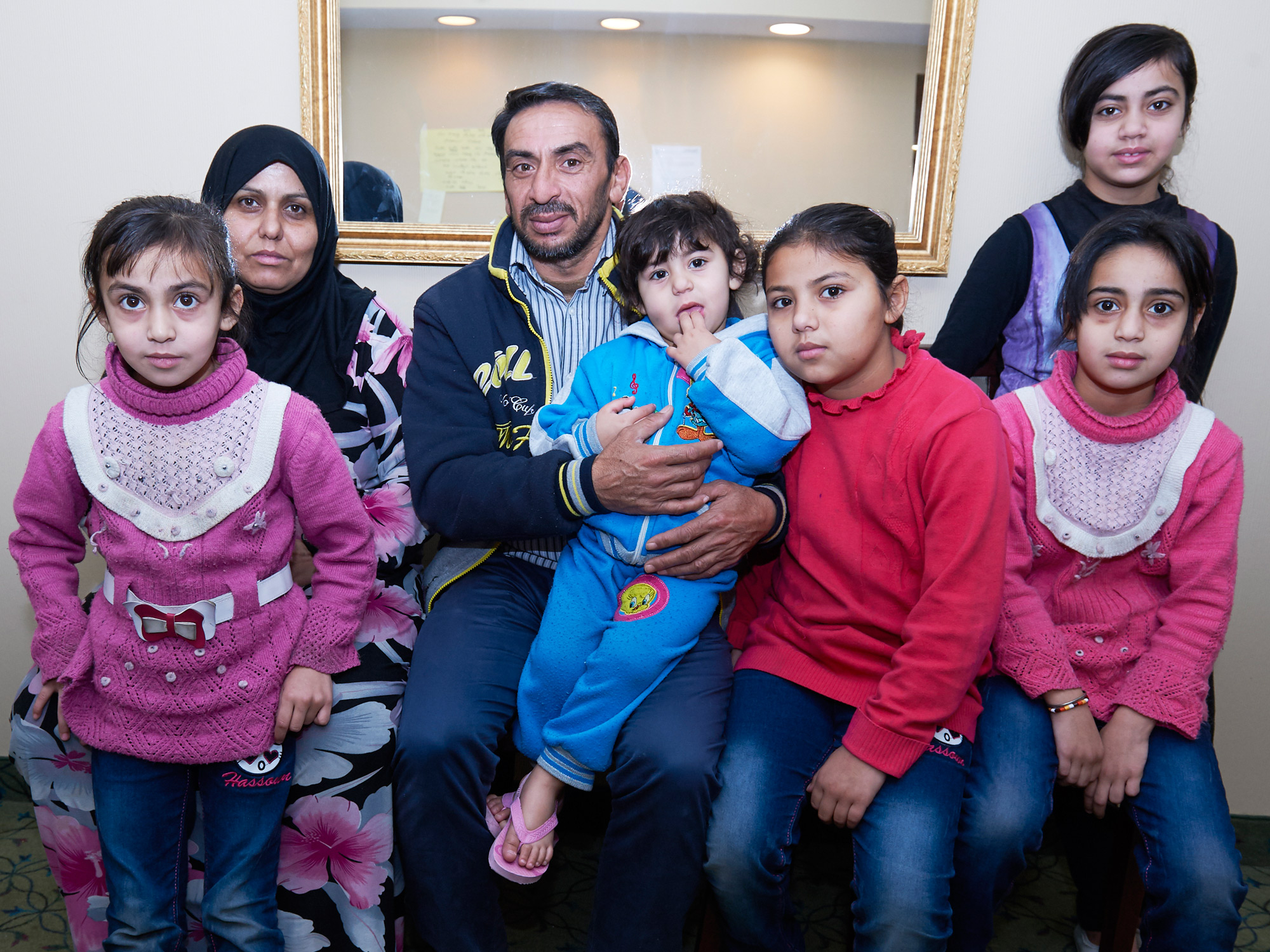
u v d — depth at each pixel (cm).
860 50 179
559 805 134
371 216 184
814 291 121
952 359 164
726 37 178
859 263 121
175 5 176
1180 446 131
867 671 128
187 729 118
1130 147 160
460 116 182
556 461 133
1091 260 130
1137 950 142
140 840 119
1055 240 165
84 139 181
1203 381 165
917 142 182
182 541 116
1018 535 134
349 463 152
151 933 118
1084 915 152
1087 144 166
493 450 146
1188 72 158
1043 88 181
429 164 183
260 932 121
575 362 154
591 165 143
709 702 131
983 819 123
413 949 154
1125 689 129
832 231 120
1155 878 122
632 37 179
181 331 114
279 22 177
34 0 175
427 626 145
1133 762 126
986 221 187
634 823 123
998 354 178
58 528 124
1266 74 178
